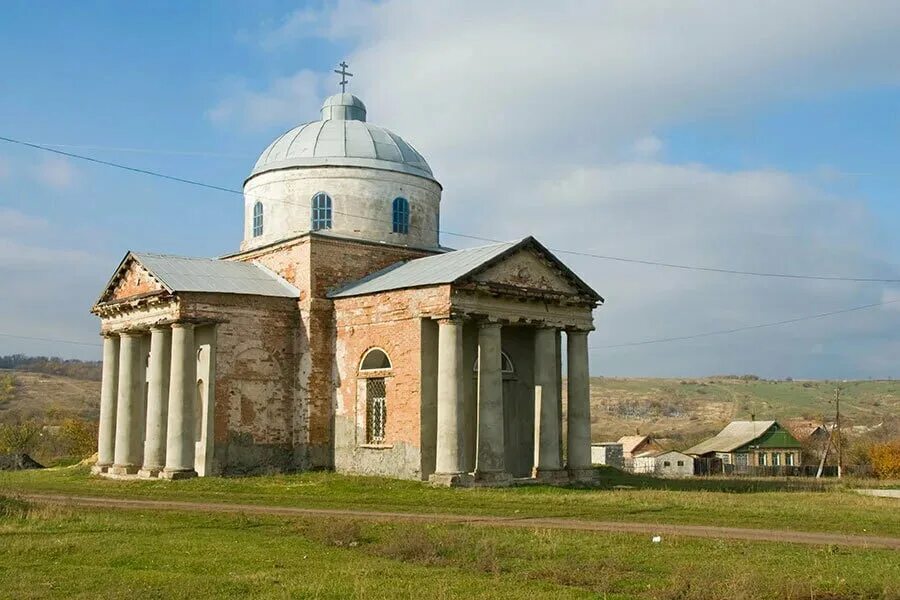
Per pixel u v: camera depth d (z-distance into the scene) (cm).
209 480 3781
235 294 4153
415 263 4353
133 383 4406
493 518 2627
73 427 8775
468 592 1519
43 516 2416
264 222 4784
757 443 9069
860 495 3841
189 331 4016
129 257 4366
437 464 3631
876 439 10738
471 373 4056
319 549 2005
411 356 3828
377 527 2347
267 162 4875
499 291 3816
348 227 4647
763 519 2627
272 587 1549
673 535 2205
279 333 4278
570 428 4156
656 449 9131
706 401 18025
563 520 2577
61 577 1630
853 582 1591
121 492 3481
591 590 1557
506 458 4228
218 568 1742
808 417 15050
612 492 3522
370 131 4925
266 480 3772
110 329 4562
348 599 1466
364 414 4047
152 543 2038
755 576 1575
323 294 4291
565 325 4109
